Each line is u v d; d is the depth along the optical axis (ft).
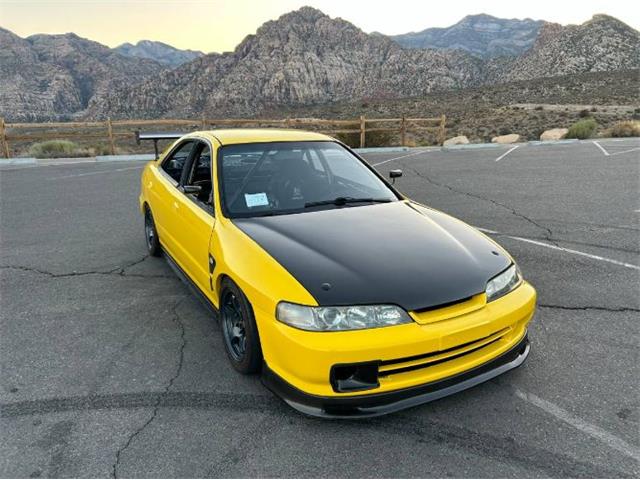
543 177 34.55
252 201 11.27
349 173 13.20
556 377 9.91
